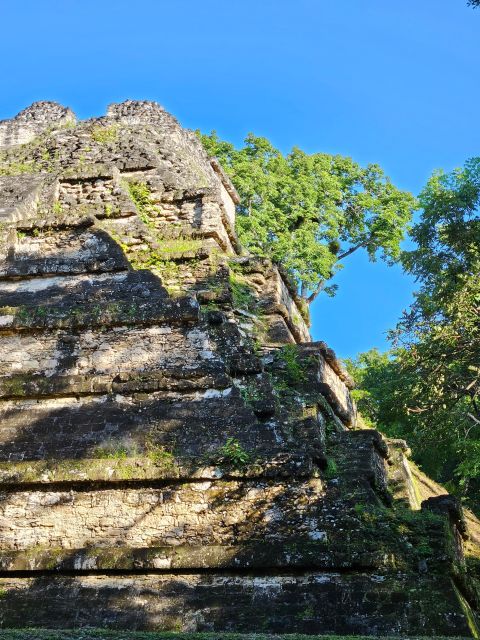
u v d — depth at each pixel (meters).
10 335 13.94
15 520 12.35
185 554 11.73
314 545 11.59
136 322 13.73
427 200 28.00
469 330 22.91
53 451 12.89
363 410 29.59
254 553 11.61
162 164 17.23
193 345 13.50
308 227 31.98
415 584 11.19
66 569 11.87
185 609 11.44
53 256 15.06
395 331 23.92
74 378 13.36
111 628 11.41
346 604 11.17
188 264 14.94
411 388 24.03
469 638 9.84
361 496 12.03
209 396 12.99
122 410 13.07
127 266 14.69
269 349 14.53
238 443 12.48
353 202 34.75
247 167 31.27
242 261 15.70
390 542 11.52
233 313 14.36
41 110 19.84
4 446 13.03
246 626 11.20
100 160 17.36
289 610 11.24
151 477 12.25
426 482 20.88
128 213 15.73
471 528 18.03
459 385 23.66
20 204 15.92
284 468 12.08
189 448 12.61
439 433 24.58
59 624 11.54
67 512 12.31
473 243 23.91
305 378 14.07
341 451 12.81
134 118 18.89
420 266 24.31
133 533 12.06
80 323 13.83
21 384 13.39
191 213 16.23
